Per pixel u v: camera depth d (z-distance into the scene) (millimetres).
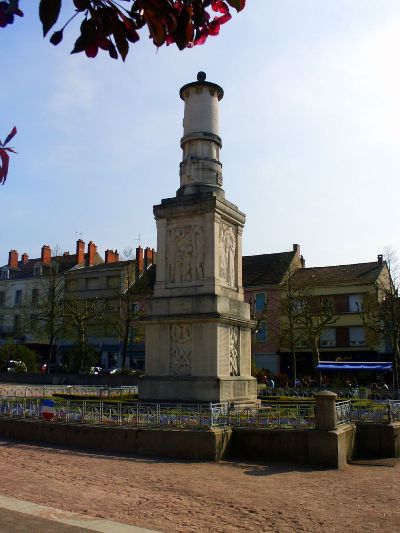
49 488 10969
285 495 11164
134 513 9492
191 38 3275
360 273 50219
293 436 15273
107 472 12891
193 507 10055
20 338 62281
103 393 29062
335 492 11578
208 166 22406
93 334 58469
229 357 20688
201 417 15703
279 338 48656
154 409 17688
